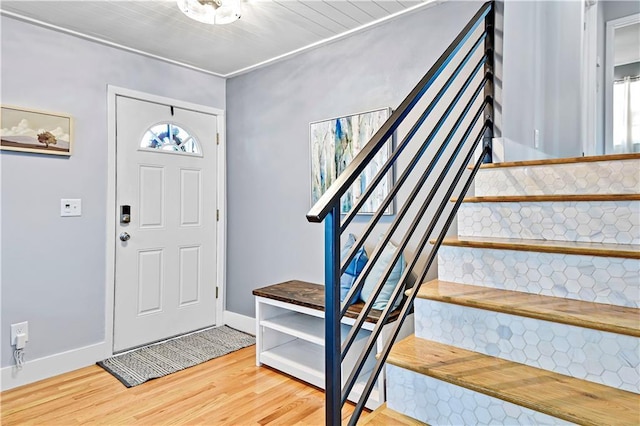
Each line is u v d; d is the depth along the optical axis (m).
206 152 3.41
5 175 2.35
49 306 2.51
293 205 3.03
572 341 1.16
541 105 2.58
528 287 1.42
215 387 2.30
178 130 3.22
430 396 1.24
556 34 2.85
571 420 0.96
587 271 1.31
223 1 2.06
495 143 2.05
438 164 2.26
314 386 2.30
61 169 2.57
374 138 1.12
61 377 2.47
